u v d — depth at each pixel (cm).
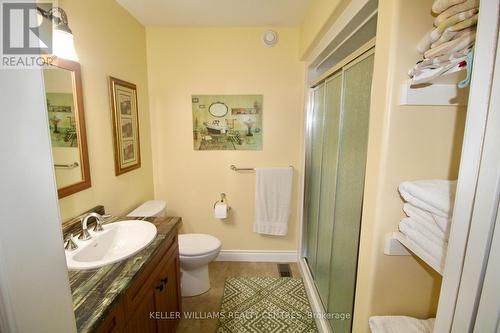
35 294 39
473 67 42
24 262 37
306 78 220
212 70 228
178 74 229
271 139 238
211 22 214
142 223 146
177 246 160
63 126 128
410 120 78
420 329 83
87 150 146
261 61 226
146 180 230
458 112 78
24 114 37
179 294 165
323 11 143
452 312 47
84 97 145
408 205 77
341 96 147
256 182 239
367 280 91
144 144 225
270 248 258
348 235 139
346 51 165
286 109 233
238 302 199
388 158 80
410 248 75
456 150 80
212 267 249
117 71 179
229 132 237
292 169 238
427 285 88
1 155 34
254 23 215
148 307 117
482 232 40
